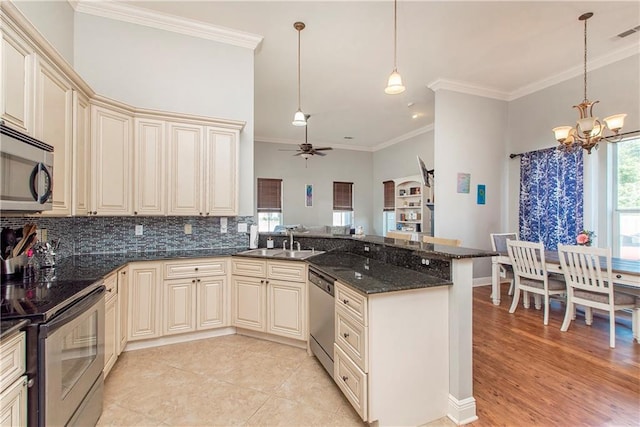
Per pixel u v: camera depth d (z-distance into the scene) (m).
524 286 3.68
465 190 4.99
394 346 1.75
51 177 1.84
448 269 1.92
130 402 2.01
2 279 1.90
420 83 4.86
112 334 2.30
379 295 1.71
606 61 4.01
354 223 9.20
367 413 1.69
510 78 4.68
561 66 4.30
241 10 3.09
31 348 1.27
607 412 1.89
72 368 1.53
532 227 4.86
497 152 5.22
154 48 3.26
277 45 3.74
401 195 8.05
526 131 5.03
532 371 2.38
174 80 3.33
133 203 2.89
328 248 3.36
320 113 6.29
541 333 3.13
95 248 3.05
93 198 2.59
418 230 7.40
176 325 2.85
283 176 8.47
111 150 2.73
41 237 2.43
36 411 1.28
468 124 5.01
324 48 3.80
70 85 2.23
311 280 2.62
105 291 1.97
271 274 2.90
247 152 3.65
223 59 3.53
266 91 5.18
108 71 3.10
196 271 2.93
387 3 2.98
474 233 5.05
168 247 3.31
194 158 3.13
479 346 2.82
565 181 4.40
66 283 1.83
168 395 2.09
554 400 2.02
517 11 3.10
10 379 1.17
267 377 2.32
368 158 9.34
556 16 3.20
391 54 3.95
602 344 2.86
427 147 7.24
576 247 2.99
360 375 1.73
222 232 3.55
